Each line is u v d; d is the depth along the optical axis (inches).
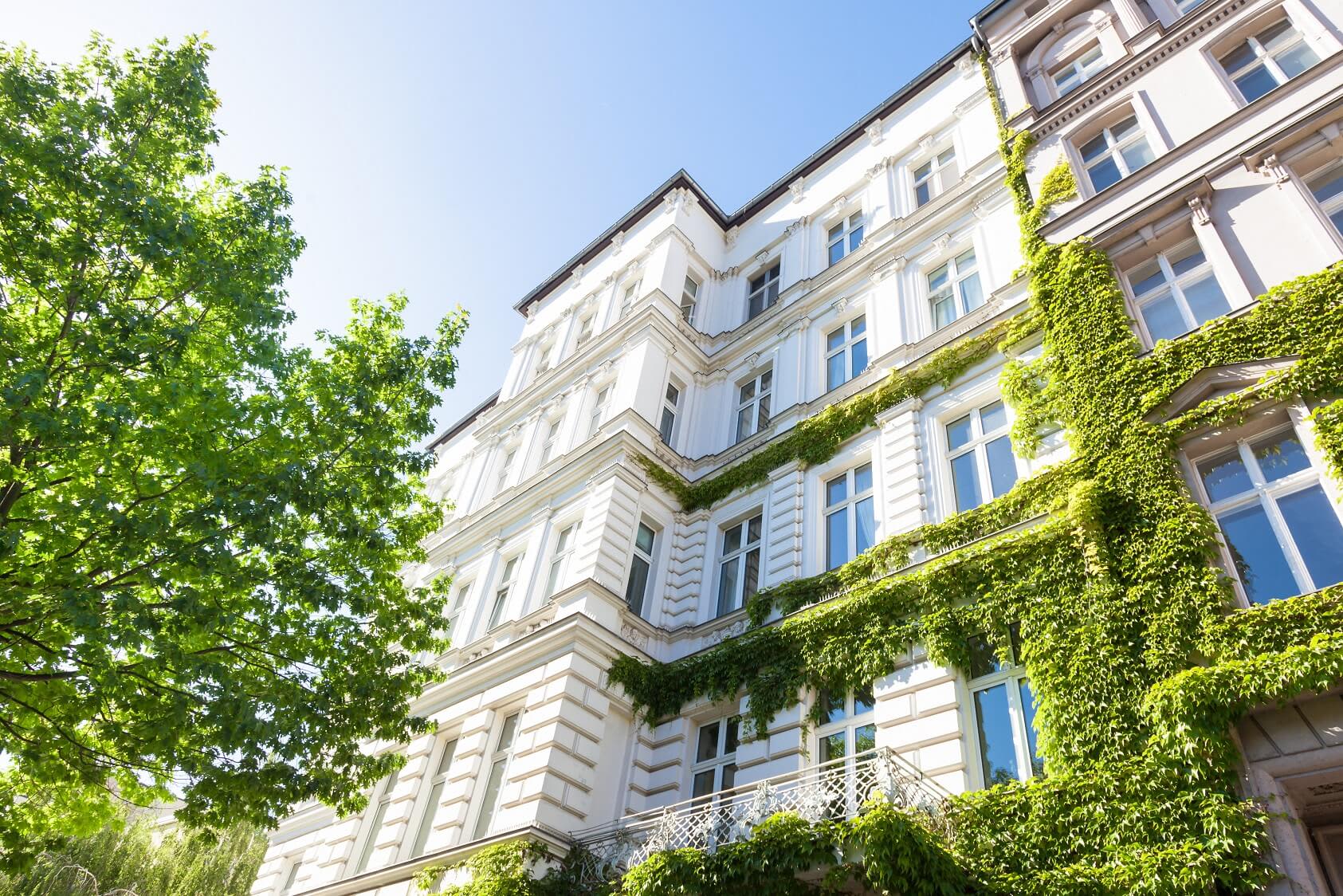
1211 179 582.9
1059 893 366.6
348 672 538.9
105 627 409.1
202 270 517.3
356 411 581.0
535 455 994.1
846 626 569.0
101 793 582.9
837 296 884.0
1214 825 349.1
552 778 582.6
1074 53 818.8
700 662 650.8
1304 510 426.9
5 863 546.9
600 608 690.2
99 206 478.9
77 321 485.4
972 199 807.7
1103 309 571.5
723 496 790.5
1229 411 464.8
